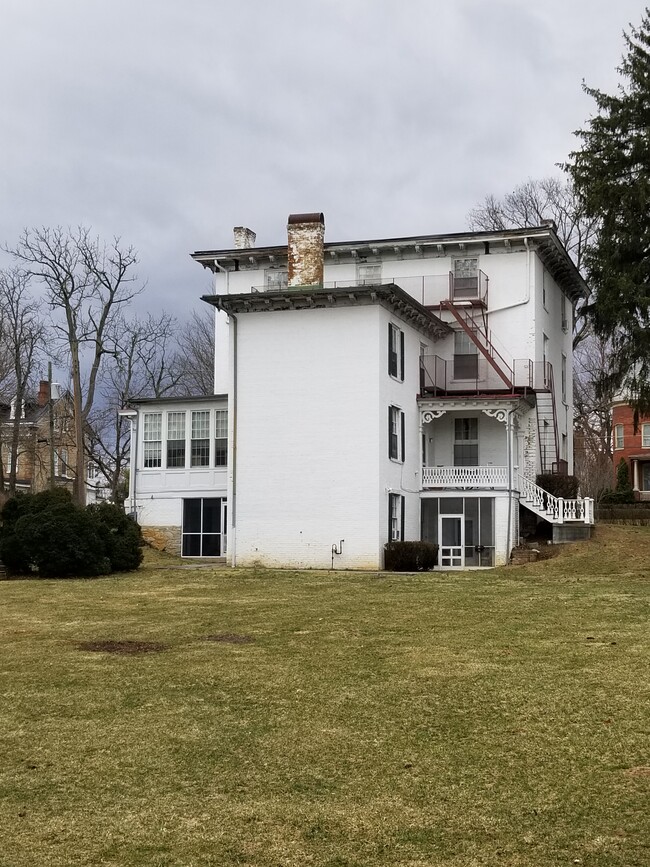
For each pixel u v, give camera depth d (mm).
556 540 34562
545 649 14477
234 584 25859
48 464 70188
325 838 7566
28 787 8836
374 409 32938
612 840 7398
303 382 33781
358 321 33375
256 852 7324
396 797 8414
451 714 10961
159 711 11320
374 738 10133
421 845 7398
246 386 34438
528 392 37969
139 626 17938
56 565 29219
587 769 9031
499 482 35344
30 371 55594
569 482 37562
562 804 8164
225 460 38375
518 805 8164
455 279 39688
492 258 39625
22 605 21594
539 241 39031
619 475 61562
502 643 15102
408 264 40438
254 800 8406
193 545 38531
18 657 14828
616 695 11531
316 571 31219
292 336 34062
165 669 13633
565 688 11945
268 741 10086
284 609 19922
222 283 43438
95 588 25250
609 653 13969
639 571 28031
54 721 10969
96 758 9633
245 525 33969
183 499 38781
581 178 34312
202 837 7621
